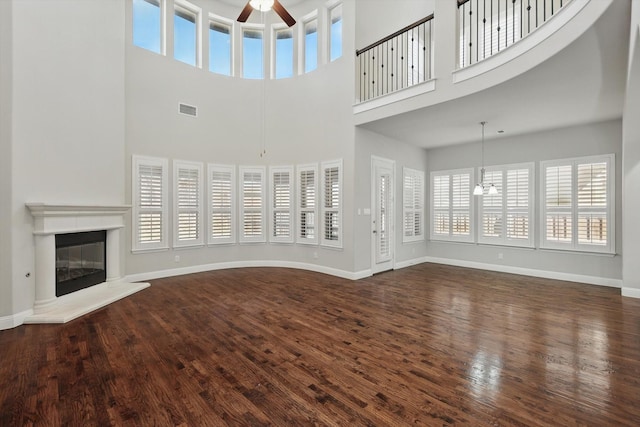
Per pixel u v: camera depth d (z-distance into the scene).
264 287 4.93
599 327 3.28
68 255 4.05
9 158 3.32
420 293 4.61
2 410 1.95
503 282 5.27
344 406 1.99
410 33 6.27
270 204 6.53
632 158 4.25
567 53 3.04
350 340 2.99
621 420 1.85
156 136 5.43
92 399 2.05
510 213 6.02
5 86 3.31
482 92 3.88
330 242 5.77
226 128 6.25
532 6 5.76
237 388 2.19
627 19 2.57
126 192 5.10
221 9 6.24
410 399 2.06
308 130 6.14
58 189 3.86
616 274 4.95
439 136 6.04
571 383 2.24
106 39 4.55
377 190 5.89
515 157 5.96
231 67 6.49
